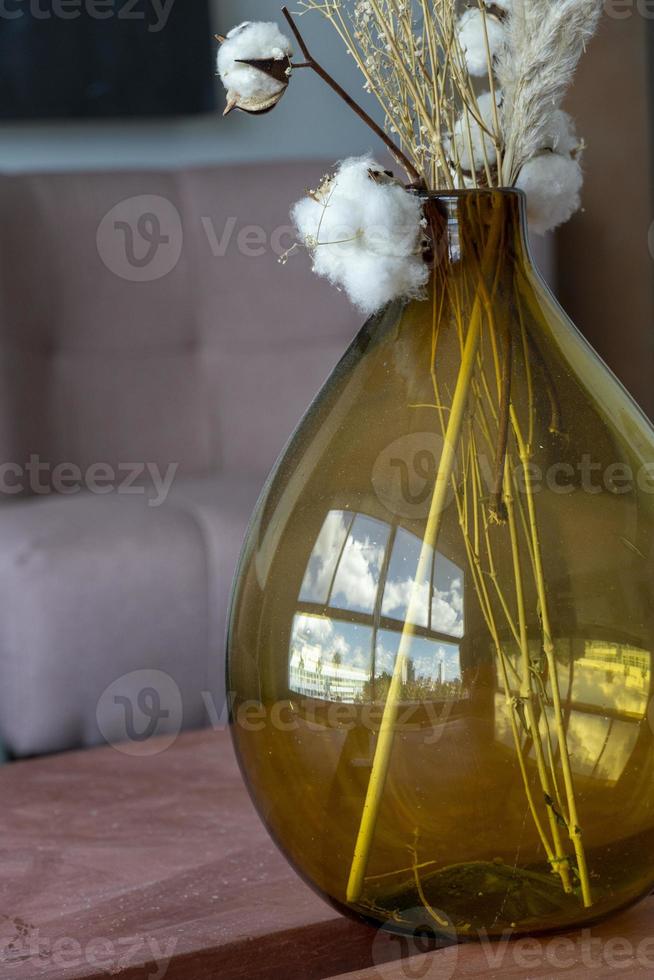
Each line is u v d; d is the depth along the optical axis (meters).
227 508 1.89
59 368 2.21
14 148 2.78
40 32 2.74
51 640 1.72
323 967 0.58
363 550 0.49
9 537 1.78
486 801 0.48
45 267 2.20
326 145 2.89
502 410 0.48
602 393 0.51
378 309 0.52
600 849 0.50
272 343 2.32
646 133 2.57
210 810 0.76
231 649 0.54
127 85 2.79
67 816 0.76
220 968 0.56
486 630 0.48
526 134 0.52
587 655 0.48
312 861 0.52
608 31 2.56
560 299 2.67
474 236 0.50
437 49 0.55
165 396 2.27
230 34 0.53
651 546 0.50
